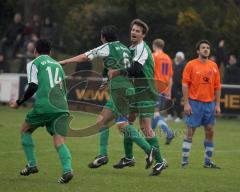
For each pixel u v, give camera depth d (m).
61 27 74.56
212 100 30.16
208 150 30.28
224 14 68.94
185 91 29.98
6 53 68.12
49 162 30.52
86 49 74.00
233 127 50.78
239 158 33.81
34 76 24.38
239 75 58.78
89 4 74.62
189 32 68.56
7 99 62.19
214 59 62.44
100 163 27.73
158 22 71.38
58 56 71.31
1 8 79.19
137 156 33.56
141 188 24.44
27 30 68.62
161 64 39.22
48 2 75.19
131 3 70.62
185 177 27.31
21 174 25.52
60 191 23.39
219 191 24.33
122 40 71.62
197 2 70.00
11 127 44.84
